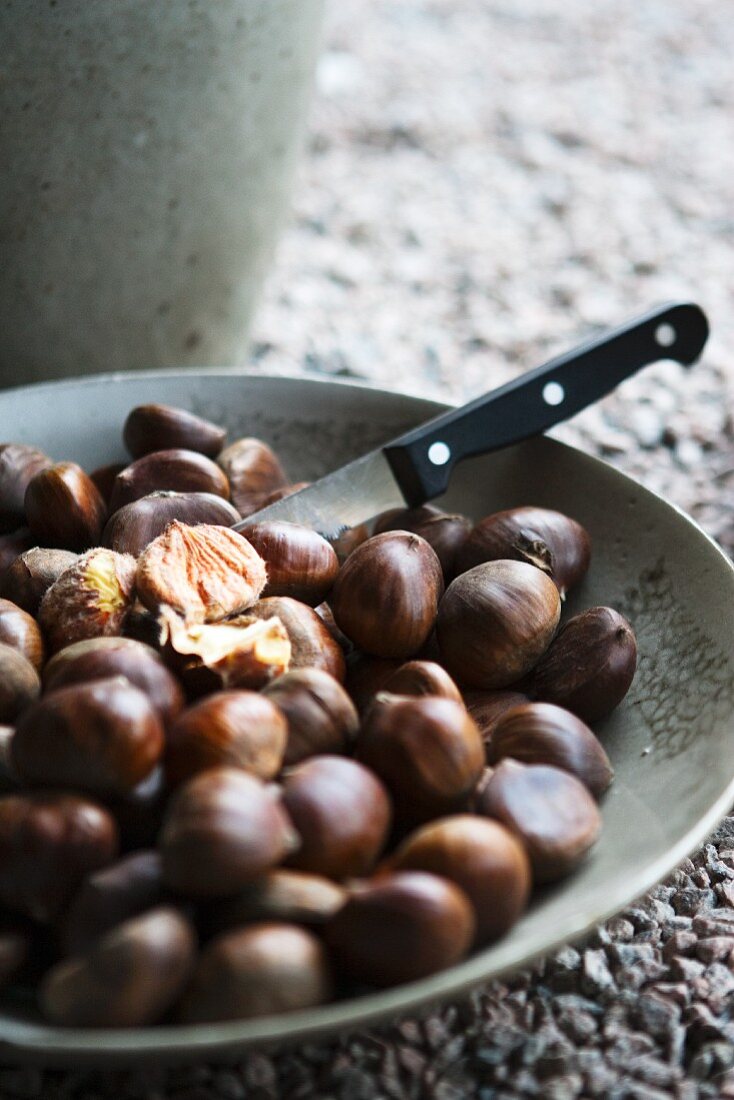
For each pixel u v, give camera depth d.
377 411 0.60
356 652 0.50
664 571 0.52
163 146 0.63
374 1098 0.42
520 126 1.20
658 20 1.43
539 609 0.49
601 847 0.44
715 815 0.43
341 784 0.41
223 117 0.64
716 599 0.50
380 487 0.54
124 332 0.69
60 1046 0.37
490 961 0.38
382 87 1.25
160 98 0.62
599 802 0.46
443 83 1.27
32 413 0.58
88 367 0.69
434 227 1.04
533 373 0.56
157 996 0.38
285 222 0.75
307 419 0.60
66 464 0.53
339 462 0.60
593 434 0.77
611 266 0.99
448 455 0.54
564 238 1.03
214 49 0.62
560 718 0.45
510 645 0.48
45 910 0.40
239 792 0.39
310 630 0.47
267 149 0.68
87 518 0.52
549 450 0.57
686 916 0.49
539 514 0.53
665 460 0.76
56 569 0.50
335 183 1.10
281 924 0.39
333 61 1.29
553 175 1.12
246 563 0.49
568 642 0.49
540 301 0.95
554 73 1.30
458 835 0.40
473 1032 0.44
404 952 0.39
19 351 0.67
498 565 0.50
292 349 0.87
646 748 0.48
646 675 0.50
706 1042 0.44
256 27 0.63
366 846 0.41
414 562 0.49
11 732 0.44
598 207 1.07
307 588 0.50
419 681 0.45
